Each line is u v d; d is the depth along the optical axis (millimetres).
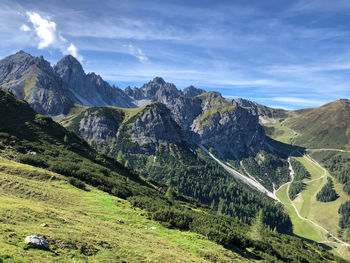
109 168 118938
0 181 46219
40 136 111250
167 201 102438
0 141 86250
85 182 74625
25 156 76375
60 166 77062
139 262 26875
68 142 120625
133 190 88375
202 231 52406
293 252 79438
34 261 18484
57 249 22531
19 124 112750
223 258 40750
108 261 24047
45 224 27859
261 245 66125
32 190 47250
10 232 22156
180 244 41312
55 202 45719
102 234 32250
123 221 46375
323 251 116188
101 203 55438
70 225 31625
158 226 50500
